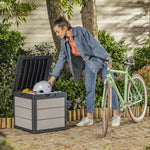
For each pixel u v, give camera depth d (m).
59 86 6.17
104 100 4.71
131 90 5.63
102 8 11.24
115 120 5.32
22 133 4.88
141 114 5.71
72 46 5.11
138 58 9.40
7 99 5.48
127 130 5.01
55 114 4.95
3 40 5.96
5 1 6.16
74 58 5.21
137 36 11.66
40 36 10.62
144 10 11.68
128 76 5.48
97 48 5.05
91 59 5.08
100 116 5.92
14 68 5.91
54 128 4.97
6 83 5.73
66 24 4.95
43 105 4.82
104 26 11.30
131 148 4.00
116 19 11.41
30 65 5.15
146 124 5.43
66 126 5.09
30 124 4.86
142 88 5.83
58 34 4.97
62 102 5.01
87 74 5.21
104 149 3.98
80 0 6.60
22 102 4.98
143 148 3.97
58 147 4.12
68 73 7.57
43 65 5.36
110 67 5.07
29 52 8.31
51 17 7.73
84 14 7.46
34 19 10.51
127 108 5.71
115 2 11.36
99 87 6.36
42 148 4.08
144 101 5.90
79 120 5.79
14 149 2.36
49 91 5.03
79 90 6.12
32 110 4.75
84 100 6.05
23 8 7.93
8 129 5.17
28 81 5.32
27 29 10.46
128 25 11.54
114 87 5.11
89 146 4.13
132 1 11.52
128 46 11.56
